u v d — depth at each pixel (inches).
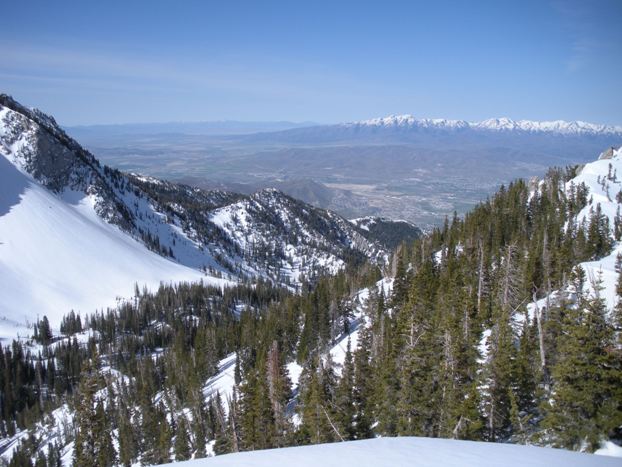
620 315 1485.0
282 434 1857.8
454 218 5378.9
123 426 3486.7
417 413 1546.5
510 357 1587.1
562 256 2881.4
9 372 5393.7
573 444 1234.0
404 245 5334.6
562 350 1376.7
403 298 3388.3
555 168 6879.9
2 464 3858.3
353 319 4549.7
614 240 3939.5
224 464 753.6
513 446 832.3
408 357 1686.8
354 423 1845.5
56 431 4525.1
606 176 5989.2
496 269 3149.6
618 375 1182.3
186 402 4114.2
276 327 4488.2
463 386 1537.9
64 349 6141.7
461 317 2096.5
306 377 2507.4
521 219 4726.9
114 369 5625.0
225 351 5329.7
